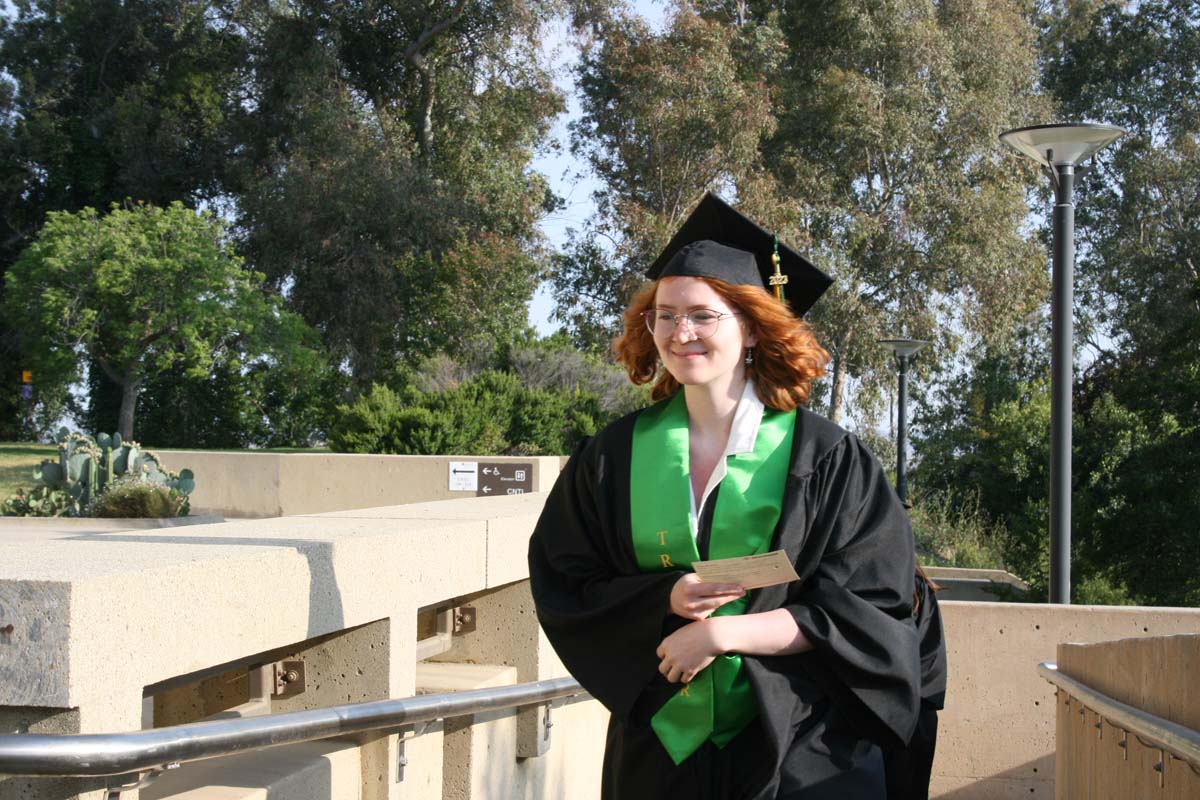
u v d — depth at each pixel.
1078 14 45.41
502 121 38.97
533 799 4.94
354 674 3.61
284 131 38.38
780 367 2.68
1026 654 6.36
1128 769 4.29
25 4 41.12
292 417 38.56
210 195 40.59
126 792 2.42
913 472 36.09
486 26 38.16
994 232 36.97
